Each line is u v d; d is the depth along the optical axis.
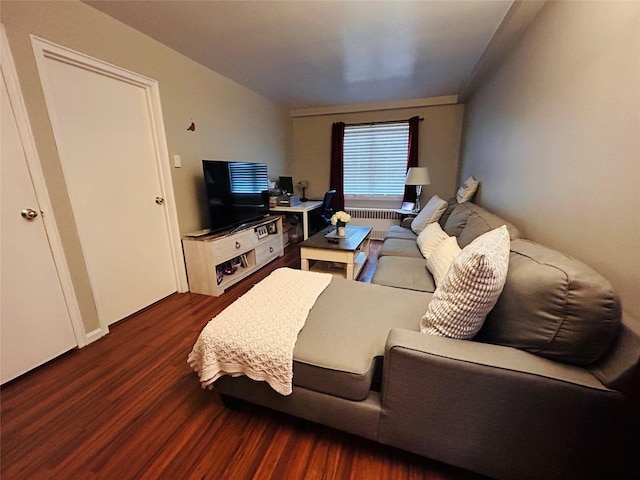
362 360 1.08
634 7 0.96
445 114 4.37
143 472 1.09
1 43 1.44
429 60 2.84
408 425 1.01
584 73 1.26
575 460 0.85
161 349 1.87
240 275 3.04
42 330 1.69
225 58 2.74
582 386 0.79
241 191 3.21
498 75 2.56
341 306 1.48
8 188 1.52
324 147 5.12
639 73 0.94
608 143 1.09
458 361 0.89
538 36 1.75
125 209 2.25
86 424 1.30
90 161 1.97
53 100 1.71
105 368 1.68
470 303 0.97
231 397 1.34
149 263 2.49
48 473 1.09
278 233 3.91
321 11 1.97
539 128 1.70
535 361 0.88
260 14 1.99
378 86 3.70
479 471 0.98
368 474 1.07
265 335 1.18
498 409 0.88
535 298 0.89
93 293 1.96
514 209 2.05
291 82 3.51
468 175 3.70
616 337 0.80
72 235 1.83
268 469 1.10
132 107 2.25
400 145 4.71
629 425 0.69
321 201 4.98
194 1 1.82
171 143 2.55
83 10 1.81
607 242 1.09
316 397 1.12
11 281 1.55
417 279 1.96
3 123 1.48
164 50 2.43
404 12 1.99
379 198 5.00
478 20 2.10
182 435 1.24
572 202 1.33
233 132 3.48
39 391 1.49
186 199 2.76
